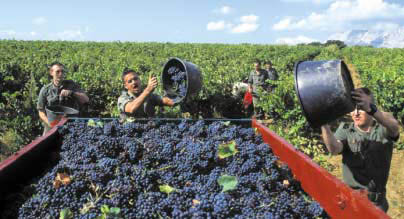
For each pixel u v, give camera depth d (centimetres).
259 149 324
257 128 390
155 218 213
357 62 2386
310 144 736
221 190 250
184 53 3366
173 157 303
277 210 224
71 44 4247
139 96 435
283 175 281
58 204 226
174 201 225
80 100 541
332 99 226
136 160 307
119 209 209
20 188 257
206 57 2961
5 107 825
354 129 329
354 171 330
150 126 386
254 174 278
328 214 224
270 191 261
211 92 1008
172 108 885
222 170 288
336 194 211
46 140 320
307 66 244
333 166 675
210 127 384
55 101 518
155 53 3469
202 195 235
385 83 1031
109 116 1021
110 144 316
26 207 221
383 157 321
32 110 813
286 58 2866
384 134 314
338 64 235
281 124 843
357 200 188
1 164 237
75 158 301
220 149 299
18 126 750
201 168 288
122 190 235
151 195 231
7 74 1098
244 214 216
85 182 249
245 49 4078
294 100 820
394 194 572
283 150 305
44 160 313
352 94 257
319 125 239
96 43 4538
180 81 452
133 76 468
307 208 234
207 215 210
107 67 1517
